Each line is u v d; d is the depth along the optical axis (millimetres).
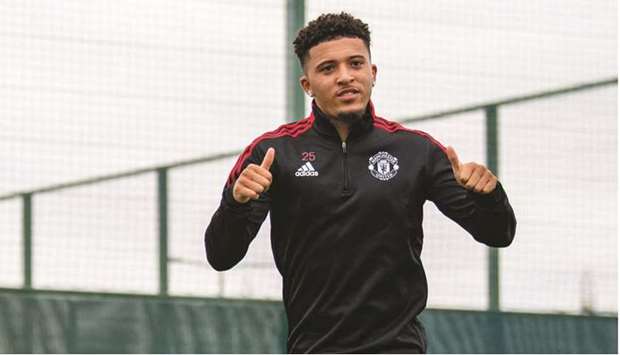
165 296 13055
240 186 7207
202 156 13320
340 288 7461
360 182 7547
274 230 7703
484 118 14117
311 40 7742
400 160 7641
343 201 7516
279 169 7641
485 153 14102
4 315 12711
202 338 13062
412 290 7535
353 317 7441
